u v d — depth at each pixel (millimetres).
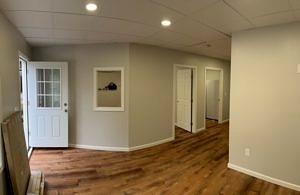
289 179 3002
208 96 8867
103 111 4703
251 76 3361
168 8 2523
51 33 3689
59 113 4719
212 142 5379
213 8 2508
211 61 6902
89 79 4723
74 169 3631
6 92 2748
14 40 3234
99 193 2836
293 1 2281
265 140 3234
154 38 4121
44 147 4785
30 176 3133
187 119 6602
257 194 2836
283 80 3033
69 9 2566
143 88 4828
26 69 4605
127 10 2596
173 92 5492
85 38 4117
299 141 2910
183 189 2965
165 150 4715
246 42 3410
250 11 2584
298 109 2912
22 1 2312
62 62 4652
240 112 3518
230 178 3309
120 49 4566
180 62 5660
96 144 4773
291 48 2953
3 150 2451
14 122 2818
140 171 3566
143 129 4883
